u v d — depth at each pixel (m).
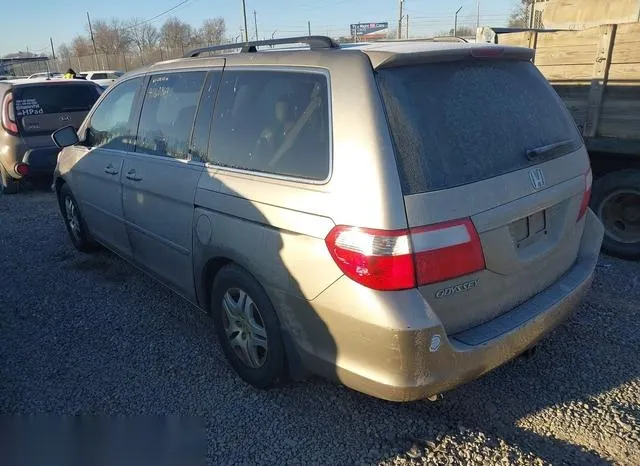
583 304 3.96
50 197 8.32
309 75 2.66
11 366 3.50
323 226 2.38
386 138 2.30
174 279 3.68
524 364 3.27
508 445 2.62
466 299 2.40
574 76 4.70
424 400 2.98
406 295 2.22
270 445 2.71
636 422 2.76
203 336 3.78
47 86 8.38
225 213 2.94
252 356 3.03
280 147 2.72
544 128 2.92
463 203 2.34
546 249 2.77
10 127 8.09
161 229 3.62
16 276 5.00
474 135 2.54
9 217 7.18
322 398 3.04
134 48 70.25
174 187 3.38
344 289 2.33
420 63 2.54
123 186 4.05
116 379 3.31
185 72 3.57
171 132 3.58
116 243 4.51
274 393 3.11
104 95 4.73
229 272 3.01
